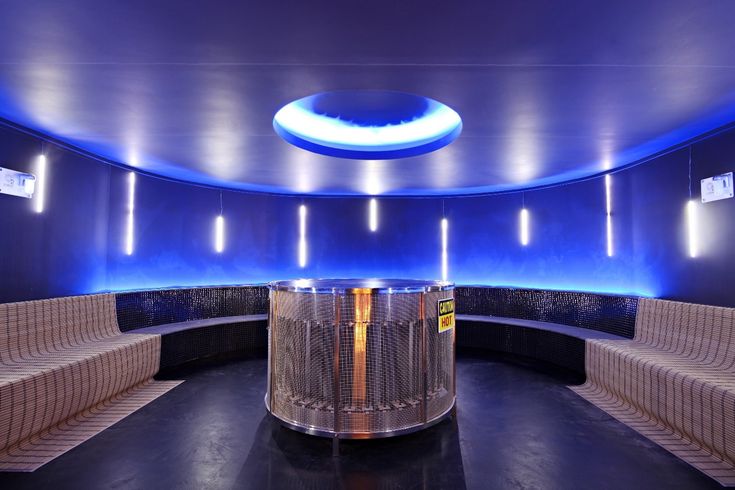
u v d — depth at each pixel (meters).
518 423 4.09
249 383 5.36
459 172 6.61
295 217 8.84
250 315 7.70
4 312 3.97
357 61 2.97
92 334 5.16
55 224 5.04
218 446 3.55
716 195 4.48
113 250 6.21
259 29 2.54
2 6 2.30
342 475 3.10
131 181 6.54
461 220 8.80
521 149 5.28
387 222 8.93
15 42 2.72
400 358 3.67
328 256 8.91
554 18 2.43
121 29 2.56
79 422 4.04
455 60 2.95
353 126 5.33
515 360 6.61
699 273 4.80
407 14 2.38
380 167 6.28
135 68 3.10
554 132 4.58
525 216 8.09
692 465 3.23
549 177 7.04
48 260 4.93
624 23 2.48
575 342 5.83
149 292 6.37
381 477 3.07
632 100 3.68
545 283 7.71
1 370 3.64
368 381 3.57
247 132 4.62
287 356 3.85
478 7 2.31
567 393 5.00
